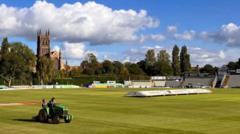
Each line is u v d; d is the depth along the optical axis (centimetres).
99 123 4194
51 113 4241
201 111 5797
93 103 7706
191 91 12412
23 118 4725
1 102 8031
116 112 5631
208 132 3528
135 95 10631
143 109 6162
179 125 4038
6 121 4388
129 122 4303
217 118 4772
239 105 7100
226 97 10238
